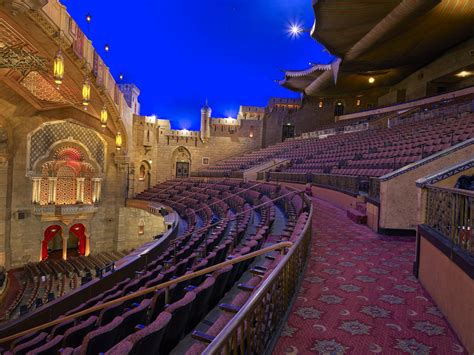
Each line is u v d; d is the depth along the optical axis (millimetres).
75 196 21719
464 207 3088
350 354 2594
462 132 11383
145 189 26859
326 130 26641
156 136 27641
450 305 3105
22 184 18969
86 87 9797
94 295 8367
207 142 29359
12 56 9398
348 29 17672
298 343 2756
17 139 18500
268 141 30891
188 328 3482
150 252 9734
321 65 25016
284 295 3242
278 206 11805
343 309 3430
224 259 5559
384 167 10727
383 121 22781
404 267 4887
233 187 17078
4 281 16047
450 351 2658
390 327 3051
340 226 7973
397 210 6812
